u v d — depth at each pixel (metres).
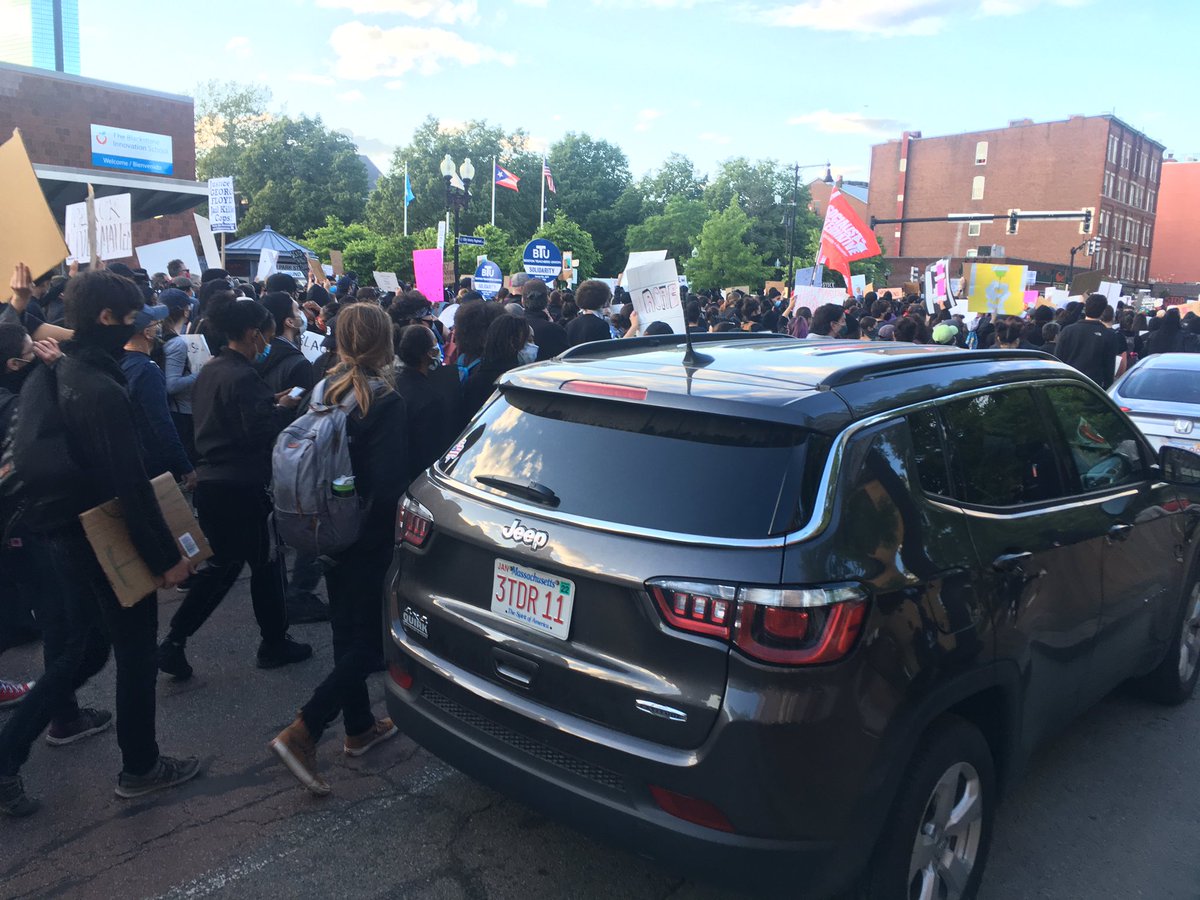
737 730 2.19
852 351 3.25
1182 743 4.10
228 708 4.18
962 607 2.57
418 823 3.32
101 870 3.00
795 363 2.92
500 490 2.76
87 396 2.97
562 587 2.50
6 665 4.59
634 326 8.11
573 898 2.93
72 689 3.45
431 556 2.88
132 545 3.11
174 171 27.97
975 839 2.79
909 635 2.38
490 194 72.69
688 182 85.25
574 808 2.47
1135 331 14.27
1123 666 3.78
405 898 2.91
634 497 2.48
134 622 3.29
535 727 2.53
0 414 3.73
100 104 26.12
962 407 2.94
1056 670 3.13
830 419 2.45
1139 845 3.32
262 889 2.93
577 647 2.46
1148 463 4.01
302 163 68.62
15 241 4.08
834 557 2.26
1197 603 4.49
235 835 3.22
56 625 3.64
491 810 3.42
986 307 14.37
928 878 2.62
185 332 8.67
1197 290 91.75
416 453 4.34
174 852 3.11
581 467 2.63
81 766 3.66
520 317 4.93
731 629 2.21
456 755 2.77
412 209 71.19
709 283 63.34
